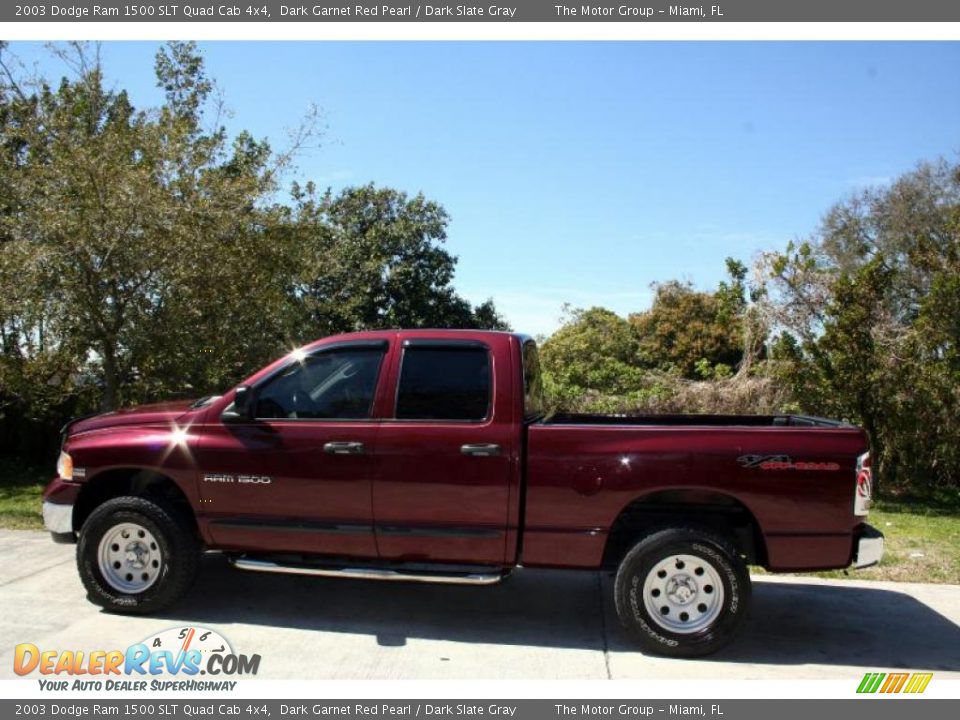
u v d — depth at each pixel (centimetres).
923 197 2581
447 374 529
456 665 481
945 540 820
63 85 1016
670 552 490
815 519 486
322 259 1263
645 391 1302
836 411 1102
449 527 512
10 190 898
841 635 542
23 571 649
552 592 626
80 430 578
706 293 2764
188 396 1022
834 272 1174
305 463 525
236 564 542
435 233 2603
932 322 1068
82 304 895
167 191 916
